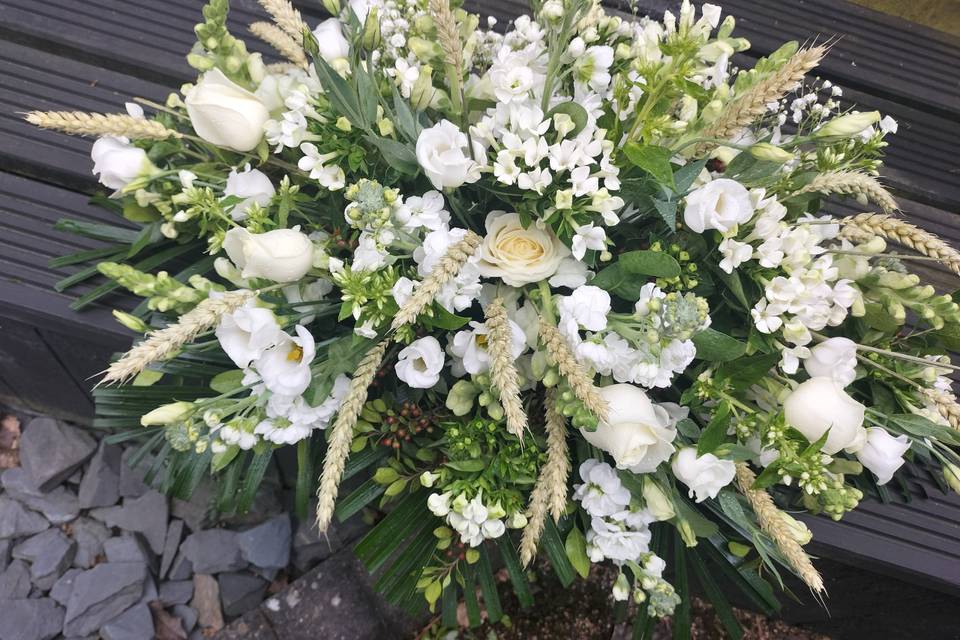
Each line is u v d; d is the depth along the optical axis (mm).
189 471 568
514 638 975
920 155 825
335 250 502
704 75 495
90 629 877
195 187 481
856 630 965
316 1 781
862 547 626
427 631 964
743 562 567
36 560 902
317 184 522
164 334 387
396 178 485
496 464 480
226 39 473
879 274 502
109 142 470
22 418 996
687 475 454
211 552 935
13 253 616
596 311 428
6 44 689
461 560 568
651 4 839
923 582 643
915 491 651
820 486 433
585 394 385
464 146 459
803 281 452
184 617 925
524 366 498
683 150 475
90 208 640
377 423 550
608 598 1006
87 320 606
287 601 934
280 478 952
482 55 562
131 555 921
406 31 513
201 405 451
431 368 442
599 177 448
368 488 558
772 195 493
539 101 487
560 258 462
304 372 430
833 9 896
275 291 481
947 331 517
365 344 466
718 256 479
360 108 449
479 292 446
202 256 599
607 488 474
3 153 643
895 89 857
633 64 458
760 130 614
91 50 713
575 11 427
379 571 941
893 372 498
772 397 489
